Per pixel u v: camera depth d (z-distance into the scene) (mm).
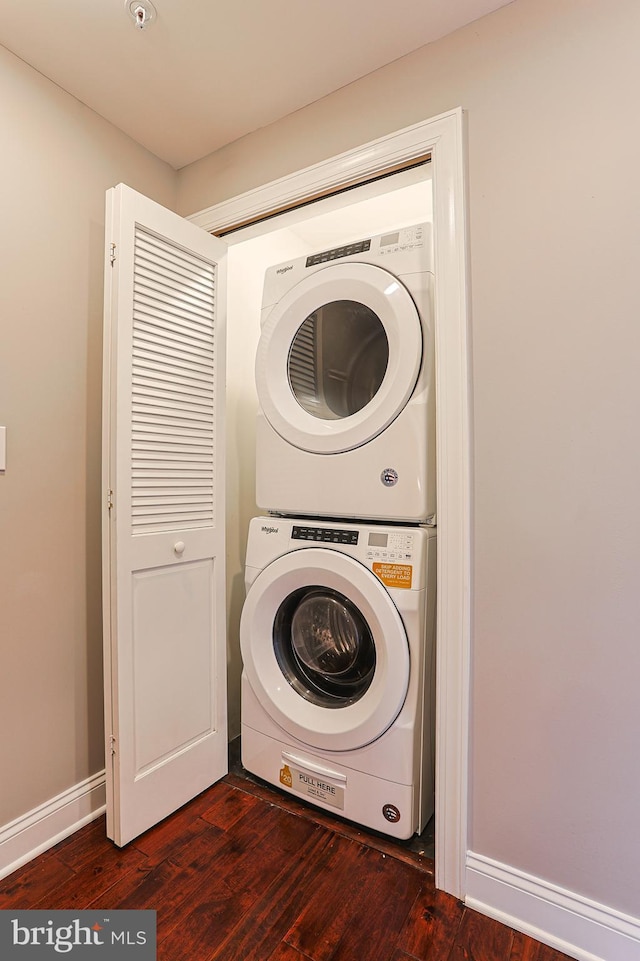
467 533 1266
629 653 1082
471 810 1271
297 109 1603
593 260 1121
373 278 1479
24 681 1391
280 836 1472
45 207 1447
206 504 1716
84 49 1358
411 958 1104
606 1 1115
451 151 1296
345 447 1516
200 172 1845
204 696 1692
